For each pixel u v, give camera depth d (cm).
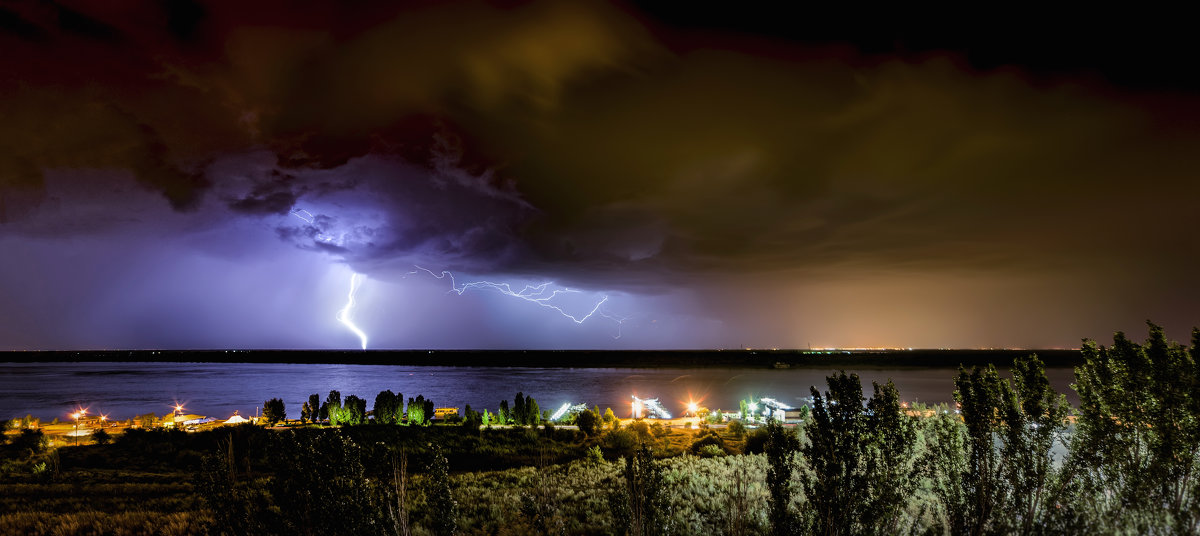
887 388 638
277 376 12888
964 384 651
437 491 681
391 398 4131
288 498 572
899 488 635
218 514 586
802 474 636
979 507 606
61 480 2098
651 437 3341
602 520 1055
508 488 1525
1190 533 536
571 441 3347
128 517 1255
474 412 3900
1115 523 569
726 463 1853
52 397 7588
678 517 989
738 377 11800
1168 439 571
